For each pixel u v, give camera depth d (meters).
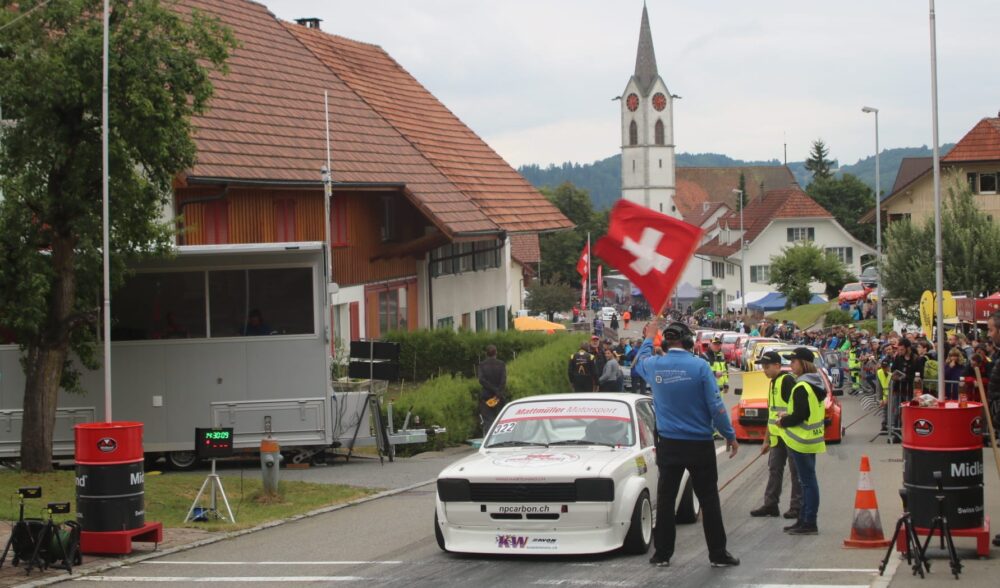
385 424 22.36
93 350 19.73
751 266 113.38
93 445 12.65
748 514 14.80
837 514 14.56
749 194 183.50
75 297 19.16
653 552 12.05
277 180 31.42
